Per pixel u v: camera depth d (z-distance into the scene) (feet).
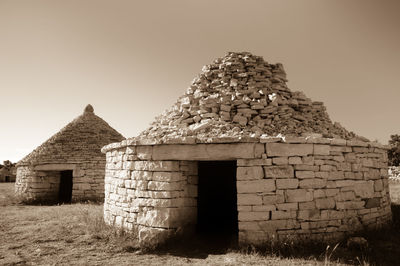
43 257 17.07
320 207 18.71
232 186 33.17
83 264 15.80
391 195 38.09
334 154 19.89
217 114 26.05
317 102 30.35
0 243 20.30
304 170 18.75
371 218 20.97
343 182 19.85
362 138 28.53
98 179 45.24
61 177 52.39
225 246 19.07
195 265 15.33
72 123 54.85
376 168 22.52
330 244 17.80
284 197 18.25
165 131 25.55
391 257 15.85
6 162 118.21
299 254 16.26
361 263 14.93
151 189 20.39
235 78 30.35
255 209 17.99
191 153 19.49
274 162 18.45
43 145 51.96
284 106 27.07
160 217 19.66
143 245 18.47
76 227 24.40
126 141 22.30
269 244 17.35
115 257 17.01
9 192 59.06
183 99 29.84
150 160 20.84
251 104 26.68
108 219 24.72
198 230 23.72
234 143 18.72
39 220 28.45
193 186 21.18
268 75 30.96
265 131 23.57
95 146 48.65
